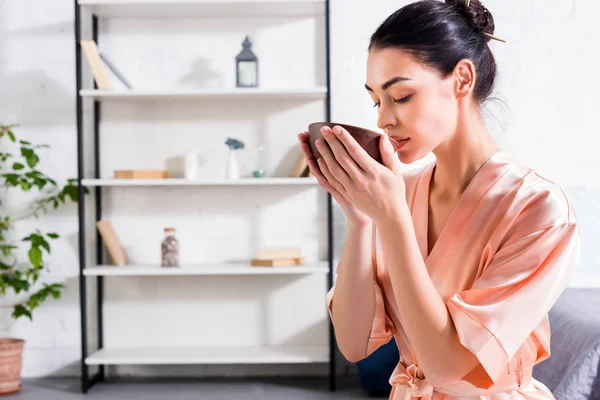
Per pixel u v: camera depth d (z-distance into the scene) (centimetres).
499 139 360
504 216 81
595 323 211
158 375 369
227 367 368
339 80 362
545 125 360
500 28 360
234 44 363
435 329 75
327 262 359
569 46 359
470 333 75
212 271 333
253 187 365
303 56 363
